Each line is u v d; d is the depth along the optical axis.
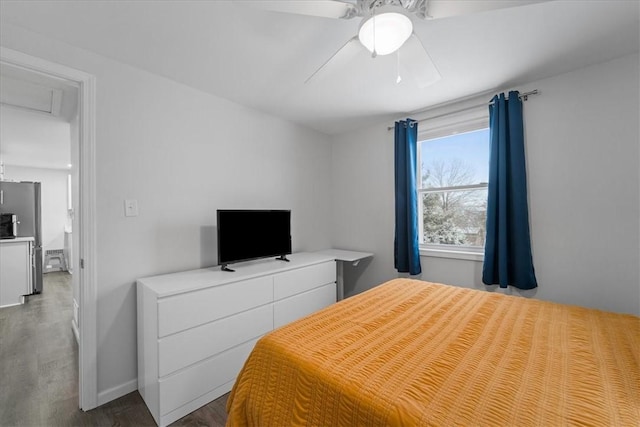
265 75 2.14
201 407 1.81
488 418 0.76
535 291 2.28
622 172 1.93
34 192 4.42
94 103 1.81
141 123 2.03
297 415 1.00
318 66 2.01
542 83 2.22
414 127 2.93
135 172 2.00
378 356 1.10
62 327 3.02
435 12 1.19
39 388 1.97
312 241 3.46
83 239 1.78
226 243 2.26
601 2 1.42
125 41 1.70
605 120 1.98
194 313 1.78
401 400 0.84
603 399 0.83
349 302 1.72
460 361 1.06
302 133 3.33
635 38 1.71
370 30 1.23
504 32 1.65
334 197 3.72
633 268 1.90
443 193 2.92
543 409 0.79
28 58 1.58
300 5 1.15
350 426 0.87
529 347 1.16
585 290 2.06
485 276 2.40
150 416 1.71
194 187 2.34
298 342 1.22
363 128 3.43
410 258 2.85
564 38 1.71
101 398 1.81
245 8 1.44
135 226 1.99
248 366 1.24
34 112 2.69
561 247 2.16
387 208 3.22
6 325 3.09
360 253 3.29
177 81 2.22
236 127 2.65
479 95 2.52
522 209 2.24
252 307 2.11
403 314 1.54
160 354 1.63
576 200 2.09
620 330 1.32
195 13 1.47
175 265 2.21
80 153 1.78
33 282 4.28
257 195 2.83
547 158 2.21
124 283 1.94
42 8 1.41
